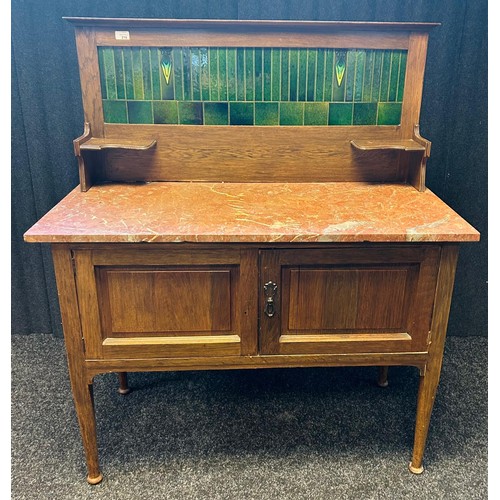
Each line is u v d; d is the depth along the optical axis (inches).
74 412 81.3
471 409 82.7
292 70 73.0
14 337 97.8
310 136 75.5
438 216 65.1
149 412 81.7
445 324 65.5
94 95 73.4
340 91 74.1
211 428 78.5
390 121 75.8
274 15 83.0
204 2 82.6
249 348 65.5
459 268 95.2
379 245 62.1
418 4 82.8
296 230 60.7
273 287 62.9
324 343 65.6
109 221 62.7
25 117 86.9
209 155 75.9
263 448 75.0
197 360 65.7
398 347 66.3
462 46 85.0
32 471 71.6
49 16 82.8
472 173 91.3
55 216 63.9
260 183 77.0
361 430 78.4
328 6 82.8
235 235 59.8
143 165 75.9
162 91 73.5
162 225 61.7
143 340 65.0
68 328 63.9
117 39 71.3
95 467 69.5
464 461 73.4
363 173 77.2
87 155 72.1
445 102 87.3
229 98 73.9
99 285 62.7
